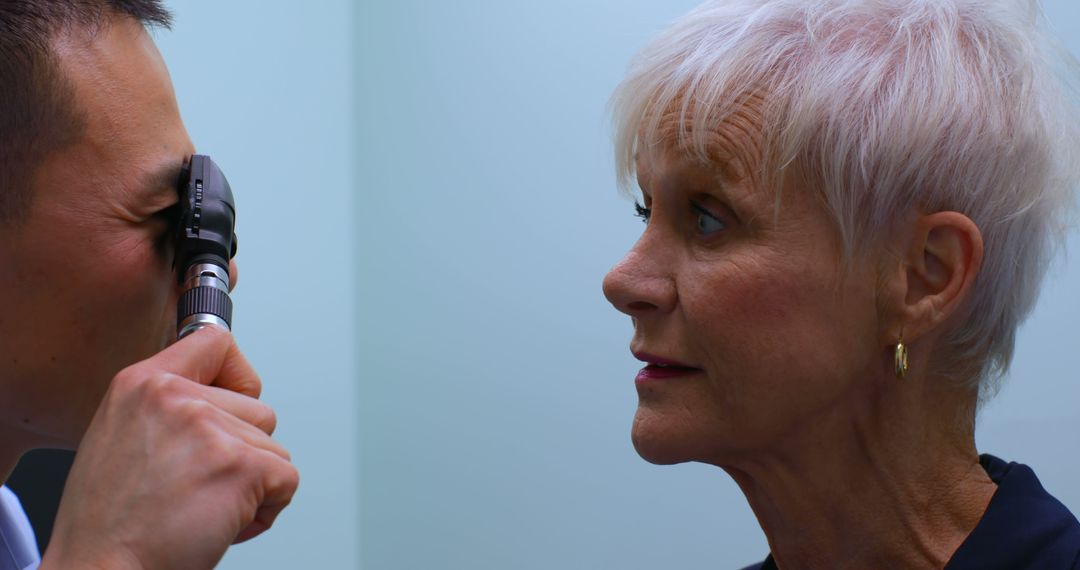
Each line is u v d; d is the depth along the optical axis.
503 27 2.52
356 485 2.60
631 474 2.25
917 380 0.87
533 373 2.40
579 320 2.35
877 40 0.83
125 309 0.84
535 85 2.46
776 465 0.89
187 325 0.82
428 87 2.62
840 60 0.82
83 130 0.80
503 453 2.42
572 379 2.35
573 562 2.31
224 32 2.44
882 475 0.88
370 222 2.67
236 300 2.43
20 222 0.80
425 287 2.57
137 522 0.69
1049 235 0.91
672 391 0.89
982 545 0.85
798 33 0.83
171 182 0.85
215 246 0.85
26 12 0.78
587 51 2.39
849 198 0.82
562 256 2.39
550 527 2.34
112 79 0.82
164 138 0.86
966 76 0.84
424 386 2.55
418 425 2.54
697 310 0.85
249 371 0.80
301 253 2.56
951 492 0.89
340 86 2.70
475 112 2.54
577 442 2.33
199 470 0.70
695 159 0.84
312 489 2.52
